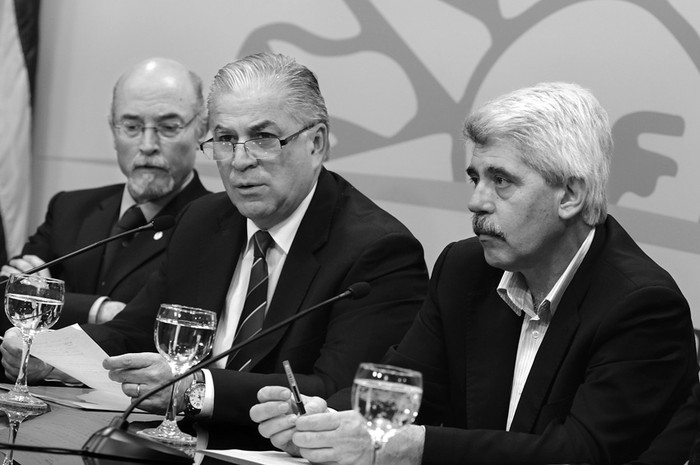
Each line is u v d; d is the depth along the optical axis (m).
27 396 5.81
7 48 11.56
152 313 7.43
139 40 11.10
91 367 6.02
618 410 5.07
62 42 11.73
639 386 5.14
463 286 5.89
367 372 3.91
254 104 6.70
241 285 7.08
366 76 9.41
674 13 7.78
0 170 11.38
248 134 6.72
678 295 5.31
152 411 5.90
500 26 8.63
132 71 9.31
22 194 11.53
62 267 9.50
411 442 4.84
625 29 8.02
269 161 6.71
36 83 11.79
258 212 6.78
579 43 8.22
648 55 7.89
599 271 5.45
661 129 7.79
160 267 7.56
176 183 9.26
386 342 6.49
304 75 6.89
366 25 9.42
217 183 10.29
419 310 6.38
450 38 8.93
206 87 10.54
